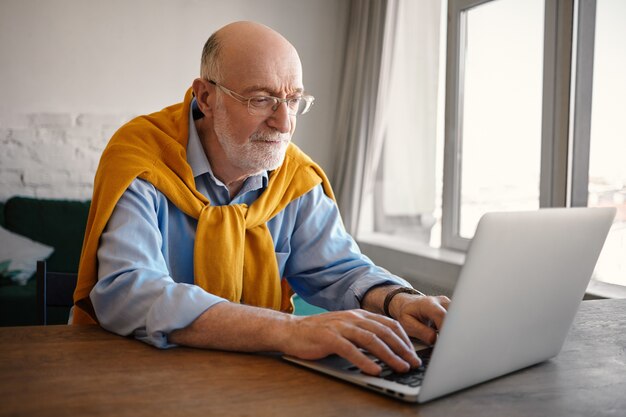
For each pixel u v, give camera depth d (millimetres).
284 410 636
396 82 3459
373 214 3732
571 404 690
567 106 2330
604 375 799
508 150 2707
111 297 951
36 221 2949
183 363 784
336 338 767
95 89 3328
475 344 695
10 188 3184
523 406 678
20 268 2893
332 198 1437
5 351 811
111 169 1125
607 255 2217
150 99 3451
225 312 851
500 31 2732
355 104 3473
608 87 2205
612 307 1201
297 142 3795
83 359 787
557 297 799
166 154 1206
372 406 657
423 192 3322
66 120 3271
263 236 1290
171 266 1209
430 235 3285
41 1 3186
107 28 3328
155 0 3414
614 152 2186
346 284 1265
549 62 2396
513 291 714
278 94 1174
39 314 1226
